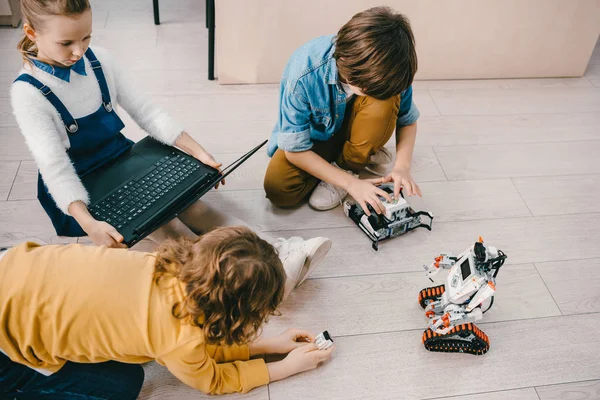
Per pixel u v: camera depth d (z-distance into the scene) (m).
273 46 1.95
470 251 1.16
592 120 2.04
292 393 1.21
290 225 1.57
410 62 1.20
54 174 1.14
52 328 0.89
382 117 1.45
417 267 1.49
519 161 1.84
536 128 1.98
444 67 2.13
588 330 1.38
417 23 1.98
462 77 2.18
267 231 1.55
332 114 1.47
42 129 1.13
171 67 2.10
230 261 0.86
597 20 2.06
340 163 1.65
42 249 0.94
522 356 1.31
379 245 1.54
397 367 1.28
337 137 1.61
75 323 0.89
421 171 1.77
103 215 1.20
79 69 1.18
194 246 0.93
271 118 1.92
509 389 1.25
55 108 1.16
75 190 1.16
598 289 1.47
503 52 2.12
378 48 1.16
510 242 1.57
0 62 2.01
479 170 1.79
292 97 1.39
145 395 1.19
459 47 2.07
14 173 1.62
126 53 2.14
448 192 1.71
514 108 2.06
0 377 0.97
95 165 1.31
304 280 1.43
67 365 1.03
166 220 1.21
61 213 1.29
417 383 1.25
